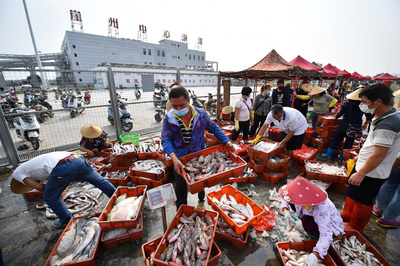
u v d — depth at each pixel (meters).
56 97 8.28
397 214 2.43
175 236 1.92
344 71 14.61
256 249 2.31
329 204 1.86
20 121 5.21
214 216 2.22
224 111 6.84
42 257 2.25
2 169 4.28
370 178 2.02
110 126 7.82
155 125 8.13
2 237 2.53
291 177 3.92
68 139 6.38
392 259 2.17
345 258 1.96
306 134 5.51
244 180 3.64
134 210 2.49
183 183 2.55
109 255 2.24
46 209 2.92
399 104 4.68
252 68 6.98
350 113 4.14
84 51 35.06
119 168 3.86
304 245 2.12
